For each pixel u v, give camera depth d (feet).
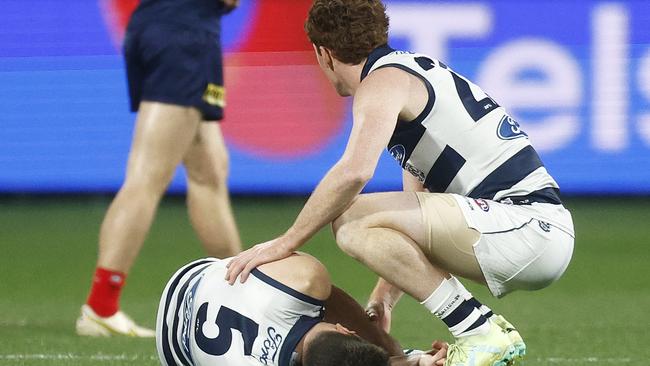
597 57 122.72
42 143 128.57
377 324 50.88
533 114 123.13
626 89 122.72
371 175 44.50
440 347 46.34
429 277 45.91
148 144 71.26
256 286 44.16
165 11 71.46
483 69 122.72
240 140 127.54
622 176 123.75
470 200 46.47
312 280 44.19
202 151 74.28
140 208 70.74
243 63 126.82
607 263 101.86
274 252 45.09
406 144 47.34
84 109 127.65
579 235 114.93
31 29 127.13
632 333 69.62
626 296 86.74
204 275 46.09
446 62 122.62
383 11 48.44
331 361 40.22
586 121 123.24
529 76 122.83
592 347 64.44
